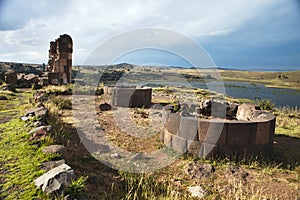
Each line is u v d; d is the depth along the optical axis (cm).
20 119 636
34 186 306
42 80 1608
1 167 356
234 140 533
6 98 1073
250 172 484
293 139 727
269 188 425
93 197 328
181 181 438
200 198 379
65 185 298
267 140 561
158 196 370
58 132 552
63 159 392
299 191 418
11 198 282
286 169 504
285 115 1155
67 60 1800
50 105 895
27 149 422
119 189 377
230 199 379
